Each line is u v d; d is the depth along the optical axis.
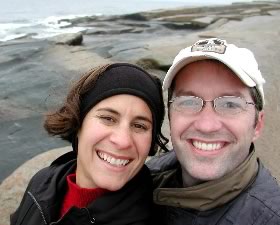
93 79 0.48
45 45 3.90
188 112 0.46
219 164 0.45
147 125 0.48
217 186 0.45
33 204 0.55
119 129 0.47
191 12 6.85
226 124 0.45
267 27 4.44
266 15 6.06
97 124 0.47
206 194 0.45
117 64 0.49
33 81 2.60
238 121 0.44
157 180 0.56
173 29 5.34
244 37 3.66
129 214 0.48
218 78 0.45
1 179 1.44
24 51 3.60
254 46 3.20
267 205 0.41
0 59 3.32
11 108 2.06
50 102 1.93
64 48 3.70
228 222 0.43
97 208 0.47
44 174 0.58
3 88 2.44
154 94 0.49
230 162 0.45
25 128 1.83
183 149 0.47
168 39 4.13
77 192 0.51
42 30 5.99
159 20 5.84
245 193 0.44
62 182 0.55
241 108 0.45
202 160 0.46
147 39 4.44
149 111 0.48
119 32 5.11
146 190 0.51
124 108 0.47
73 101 0.50
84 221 0.48
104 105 0.47
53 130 0.55
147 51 3.27
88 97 0.49
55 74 2.75
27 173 1.05
